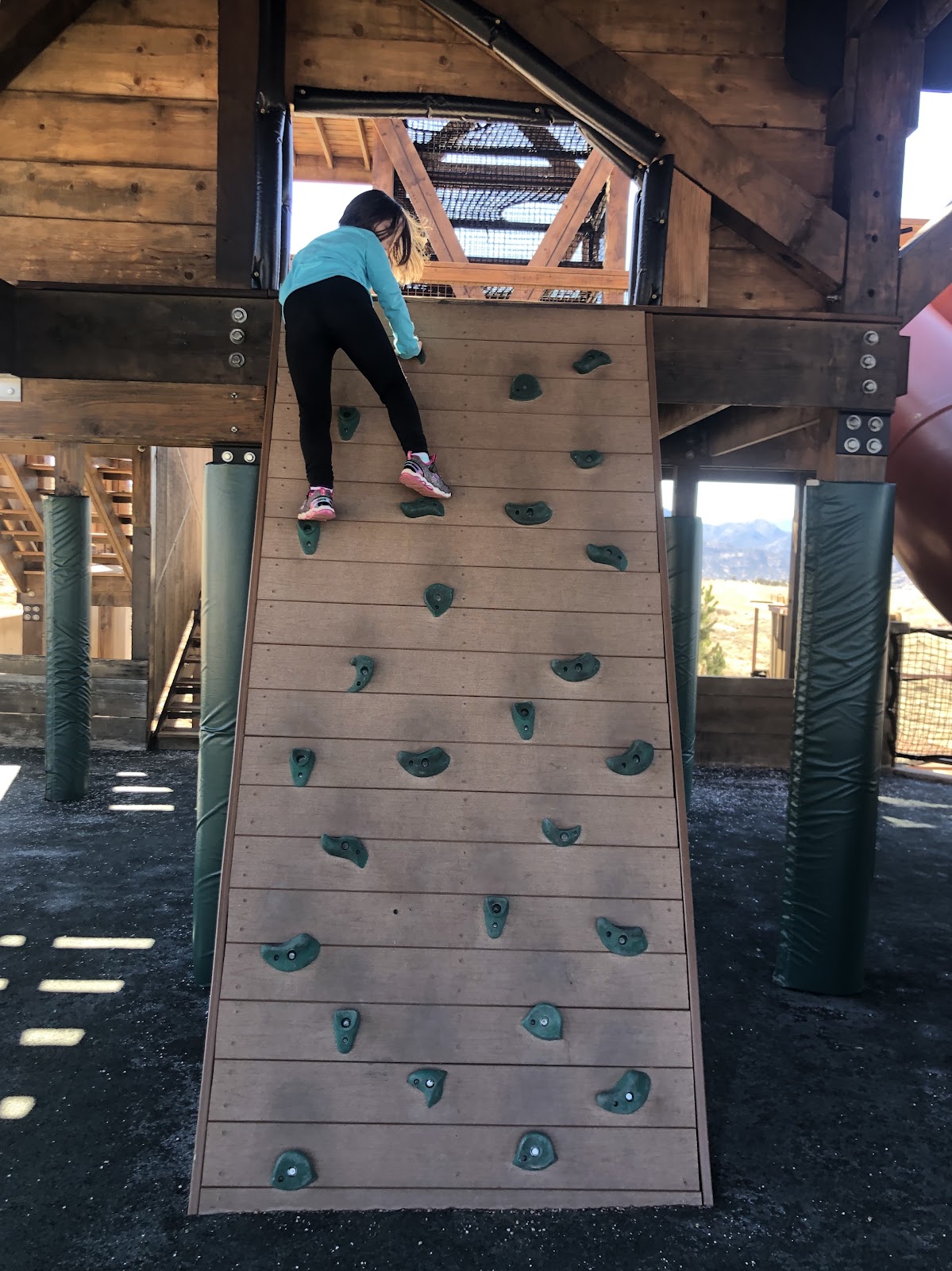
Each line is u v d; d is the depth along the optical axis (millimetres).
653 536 2877
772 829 6070
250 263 3365
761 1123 2635
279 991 2293
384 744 2559
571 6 3504
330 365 2777
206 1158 2168
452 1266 1988
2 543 9438
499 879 2438
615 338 3262
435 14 3492
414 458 2750
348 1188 2162
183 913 4223
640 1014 2344
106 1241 2039
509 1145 2213
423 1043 2273
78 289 3256
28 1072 2791
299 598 2697
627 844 2498
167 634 8516
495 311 3301
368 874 2416
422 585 2744
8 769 7172
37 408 3689
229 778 3404
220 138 3359
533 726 2596
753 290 3600
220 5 3350
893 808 6891
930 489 7422
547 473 2951
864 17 3383
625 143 3418
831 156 3576
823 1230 2162
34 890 4480
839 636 3484
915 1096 2811
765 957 3924
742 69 3541
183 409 3529
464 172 7047
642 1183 2223
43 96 3455
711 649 14719
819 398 3387
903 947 4105
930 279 3510
